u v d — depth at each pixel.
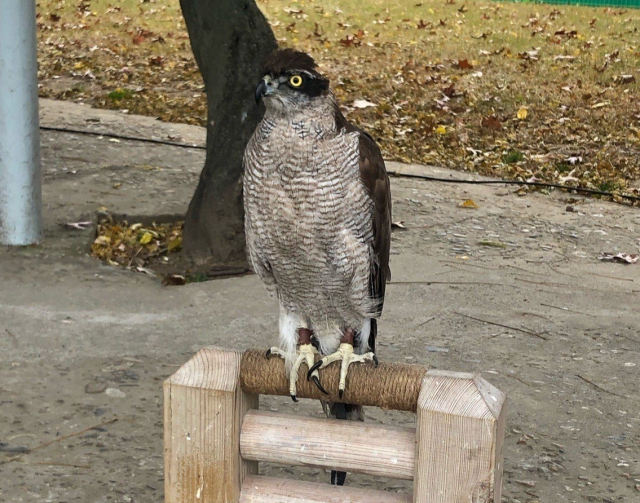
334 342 2.44
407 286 3.77
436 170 5.54
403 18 10.23
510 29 9.69
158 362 3.02
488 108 6.77
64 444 2.61
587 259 4.23
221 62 3.93
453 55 8.38
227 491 1.88
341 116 2.27
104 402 2.80
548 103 6.91
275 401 2.88
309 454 1.87
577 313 3.58
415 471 1.82
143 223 4.39
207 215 3.95
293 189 2.20
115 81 7.31
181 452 1.89
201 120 6.38
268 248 2.27
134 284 3.70
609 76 7.71
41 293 3.52
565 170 5.60
